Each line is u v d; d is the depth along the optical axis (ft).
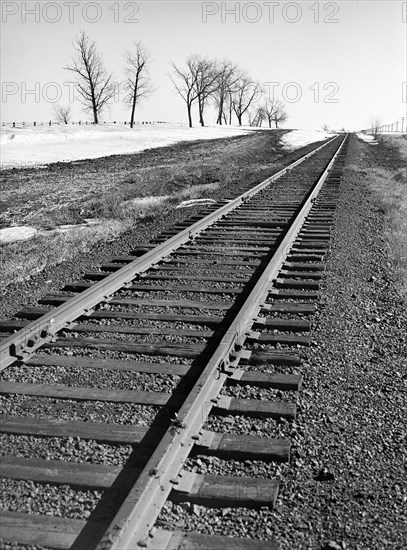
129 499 9.45
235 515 10.39
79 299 20.49
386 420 13.89
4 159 125.39
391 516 10.43
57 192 69.67
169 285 24.39
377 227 39.34
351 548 9.62
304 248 31.78
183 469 11.41
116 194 60.54
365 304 22.84
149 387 15.06
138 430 12.82
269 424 13.51
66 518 10.06
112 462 11.70
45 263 30.78
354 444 12.80
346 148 151.94
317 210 44.52
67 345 17.78
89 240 36.50
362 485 11.35
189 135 254.47
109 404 14.19
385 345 18.76
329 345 18.43
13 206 58.44
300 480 11.47
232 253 29.94
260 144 180.45
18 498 10.62
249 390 15.10
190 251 30.32
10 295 24.73
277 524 10.19
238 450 12.12
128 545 8.82
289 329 19.47
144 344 17.74
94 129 247.91
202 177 77.71
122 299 22.34
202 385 13.56
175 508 10.44
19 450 12.17
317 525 10.19
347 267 28.04
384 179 73.00
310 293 23.03
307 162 99.40
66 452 12.07
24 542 9.46
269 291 23.09
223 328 19.33
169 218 43.47
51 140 183.32
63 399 14.46
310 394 15.06
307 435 13.12
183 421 11.93
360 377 16.30
